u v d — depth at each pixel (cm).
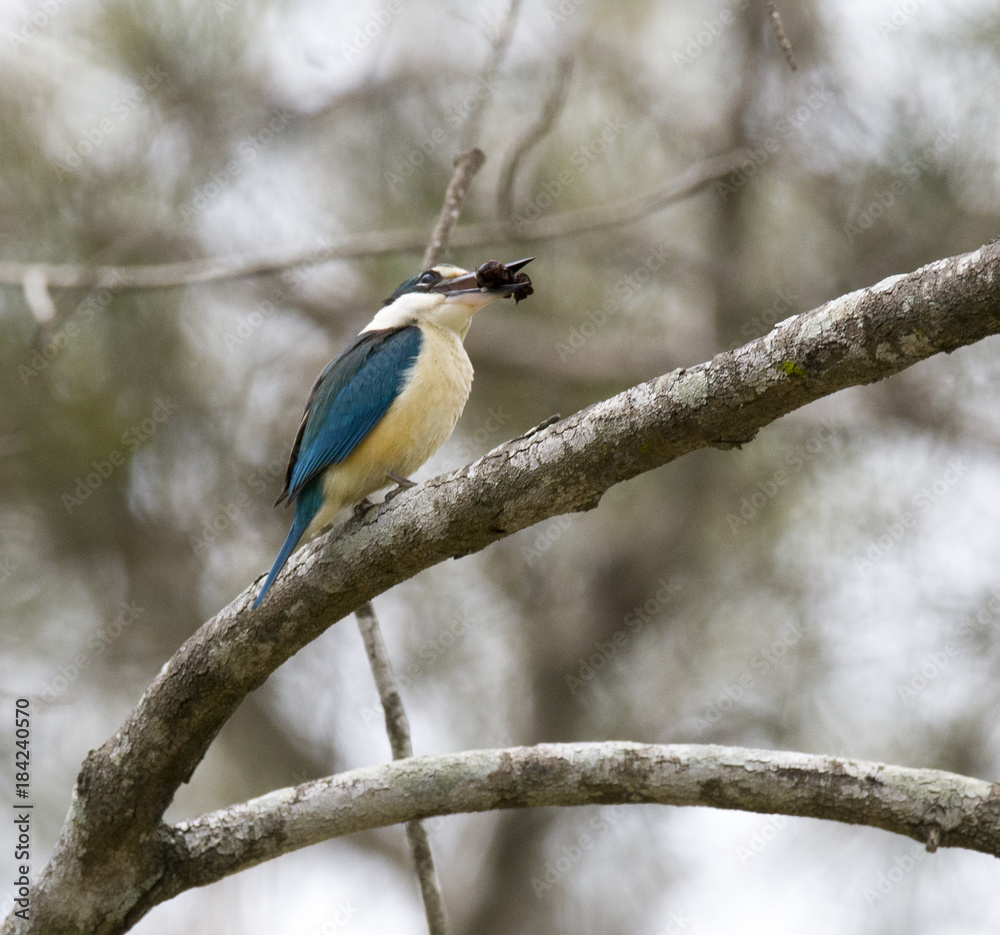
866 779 515
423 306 825
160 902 570
